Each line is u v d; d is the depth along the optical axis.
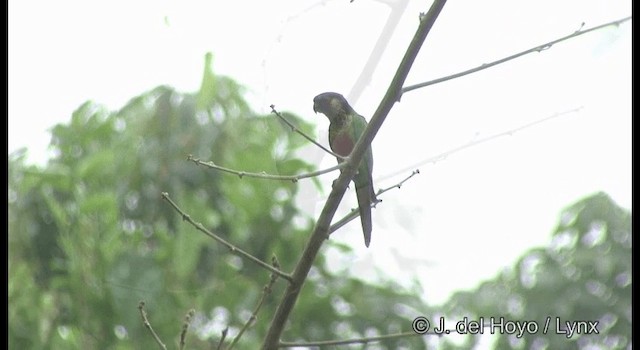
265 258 12.55
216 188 12.27
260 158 12.35
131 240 12.13
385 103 7.16
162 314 11.88
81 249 11.86
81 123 12.82
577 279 14.03
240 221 12.41
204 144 12.28
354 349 12.99
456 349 13.40
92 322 11.75
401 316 13.27
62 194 12.22
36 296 11.84
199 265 12.33
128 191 12.23
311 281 13.03
